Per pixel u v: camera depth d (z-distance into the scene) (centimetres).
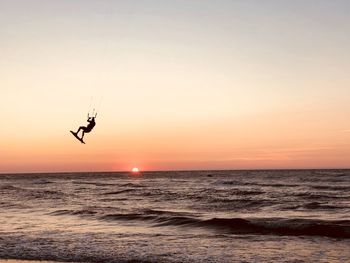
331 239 1934
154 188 6594
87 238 1983
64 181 11344
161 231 2222
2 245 1831
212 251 1675
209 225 2359
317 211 3044
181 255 1606
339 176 10506
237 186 6606
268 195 4472
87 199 4553
